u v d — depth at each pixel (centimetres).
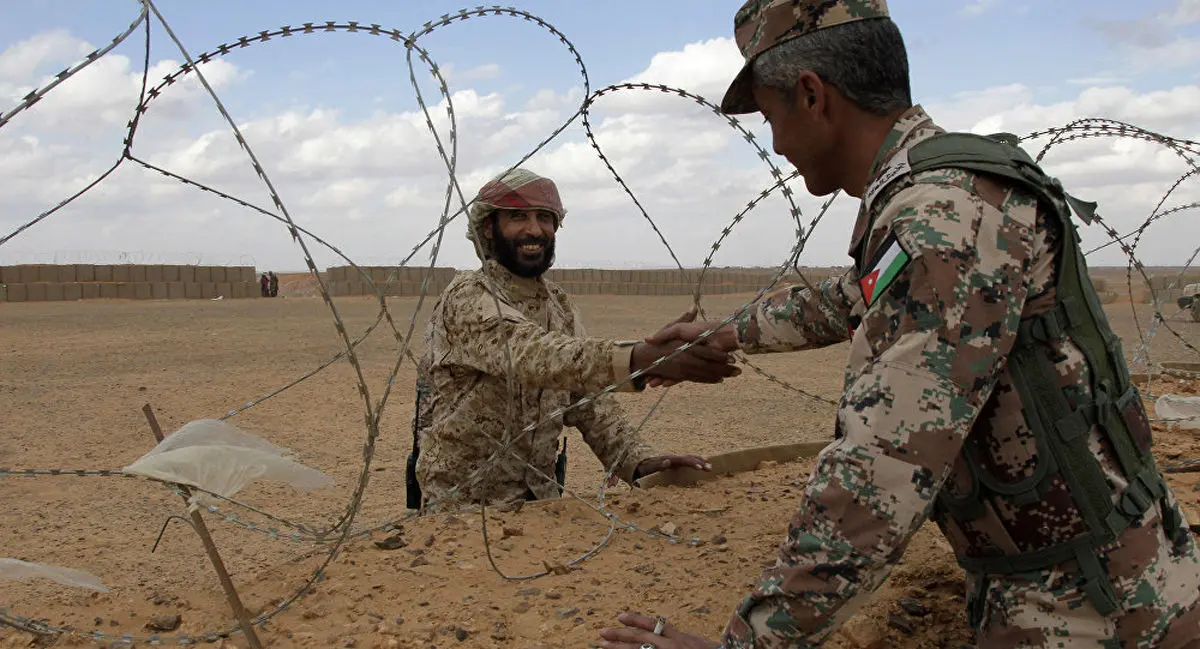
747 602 147
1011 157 142
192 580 383
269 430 728
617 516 312
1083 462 140
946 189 136
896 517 132
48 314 2333
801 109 158
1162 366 598
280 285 5353
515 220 316
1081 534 142
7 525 476
